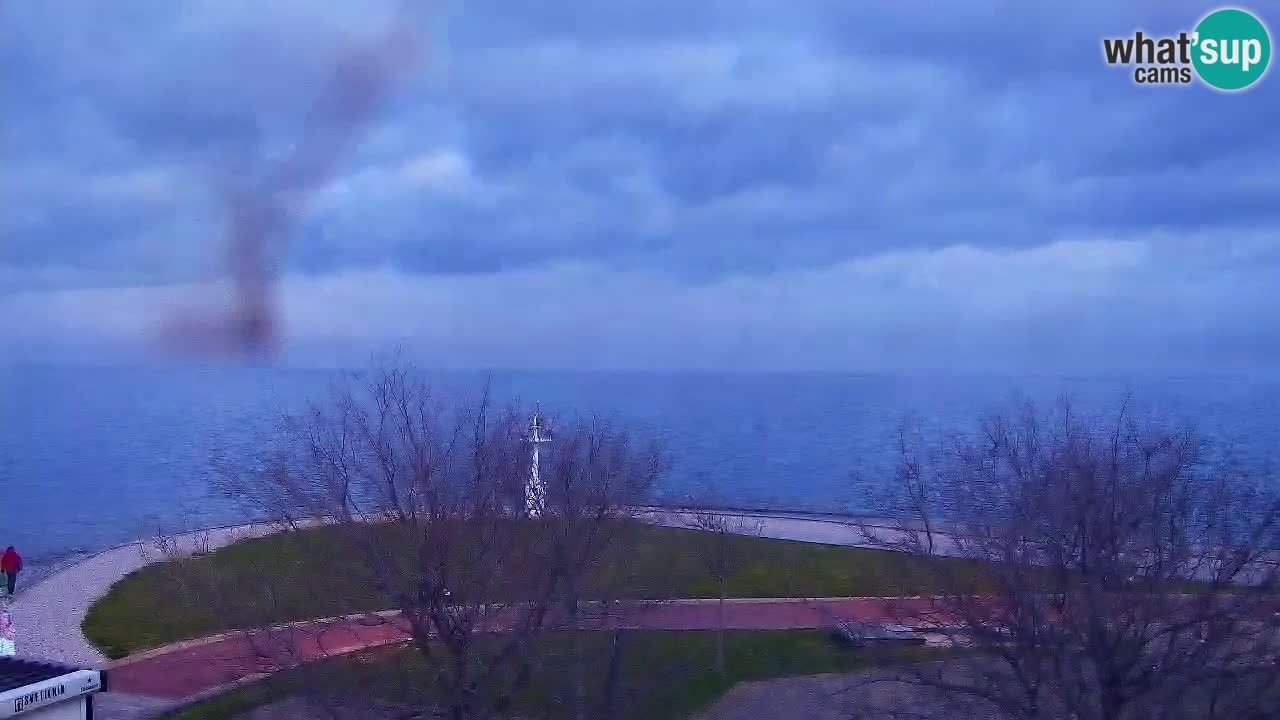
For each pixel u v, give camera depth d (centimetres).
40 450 5759
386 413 1503
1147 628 987
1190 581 1009
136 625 1964
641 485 1606
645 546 2003
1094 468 1055
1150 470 1149
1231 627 902
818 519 2970
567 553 1277
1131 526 983
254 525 2659
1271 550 1001
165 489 4212
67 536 3331
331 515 1316
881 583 2008
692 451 5962
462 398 1941
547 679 1333
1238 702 906
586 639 1484
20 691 1055
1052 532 1009
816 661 1628
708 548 2078
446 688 1212
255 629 1476
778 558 2375
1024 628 989
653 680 1479
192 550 2397
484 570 1248
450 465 1338
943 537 1627
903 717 1196
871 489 3078
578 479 1431
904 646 1405
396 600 1237
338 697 1212
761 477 4594
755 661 1623
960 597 1101
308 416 2536
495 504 1301
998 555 1131
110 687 1609
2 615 1781
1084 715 941
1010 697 1002
